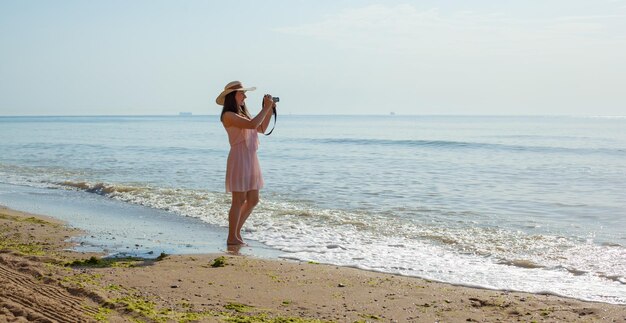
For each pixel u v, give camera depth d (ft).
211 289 18.26
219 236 28.94
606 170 65.57
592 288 19.63
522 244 27.37
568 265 23.15
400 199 42.83
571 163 74.95
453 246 26.94
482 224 32.91
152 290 17.84
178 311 15.66
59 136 165.37
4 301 15.34
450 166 70.59
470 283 20.26
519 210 38.04
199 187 49.52
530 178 57.47
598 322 15.67
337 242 27.66
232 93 27.14
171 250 25.14
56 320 14.02
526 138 144.15
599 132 186.19
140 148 106.83
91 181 53.93
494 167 69.36
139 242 26.94
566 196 44.83
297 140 138.82
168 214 35.65
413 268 22.56
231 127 26.78
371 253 25.29
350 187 49.78
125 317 14.65
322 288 18.85
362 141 131.34
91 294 16.44
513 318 15.99
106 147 110.11
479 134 174.81
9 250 23.16
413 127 271.49
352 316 15.89
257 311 16.06
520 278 21.06
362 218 34.45
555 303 17.62
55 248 24.98
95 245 25.91
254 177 27.22
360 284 19.56
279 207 38.40
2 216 33.60
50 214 35.76
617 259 24.21
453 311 16.57
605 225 32.65
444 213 36.73
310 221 33.27
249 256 24.30
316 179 55.98
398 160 80.02
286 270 21.27
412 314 16.24
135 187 47.78
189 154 92.02
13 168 67.36
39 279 18.02
